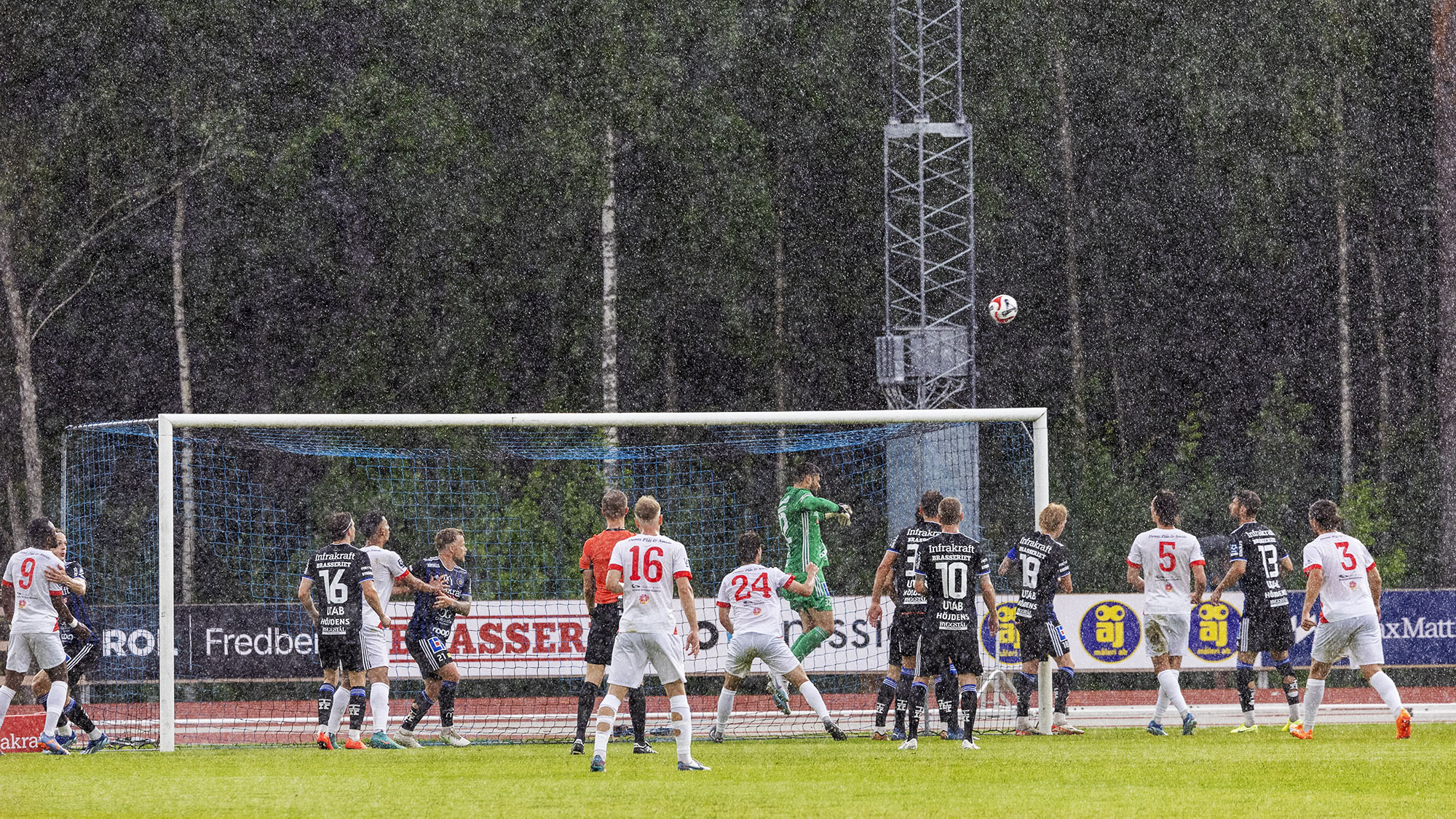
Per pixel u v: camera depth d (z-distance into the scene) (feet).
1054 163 277.44
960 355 209.87
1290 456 242.17
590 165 242.37
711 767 82.74
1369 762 82.58
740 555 104.06
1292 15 272.31
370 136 242.99
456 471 230.07
